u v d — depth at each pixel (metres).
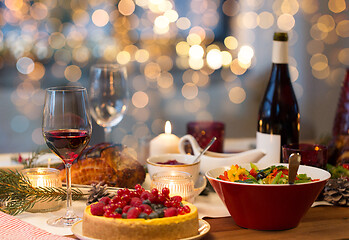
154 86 4.22
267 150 1.30
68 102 1.08
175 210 0.98
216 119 3.89
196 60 3.81
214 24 4.04
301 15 3.47
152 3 3.77
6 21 3.48
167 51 4.01
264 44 4.08
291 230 1.07
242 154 1.30
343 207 1.18
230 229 1.07
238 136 3.68
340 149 1.44
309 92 3.56
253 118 3.96
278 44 1.33
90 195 1.16
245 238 1.03
